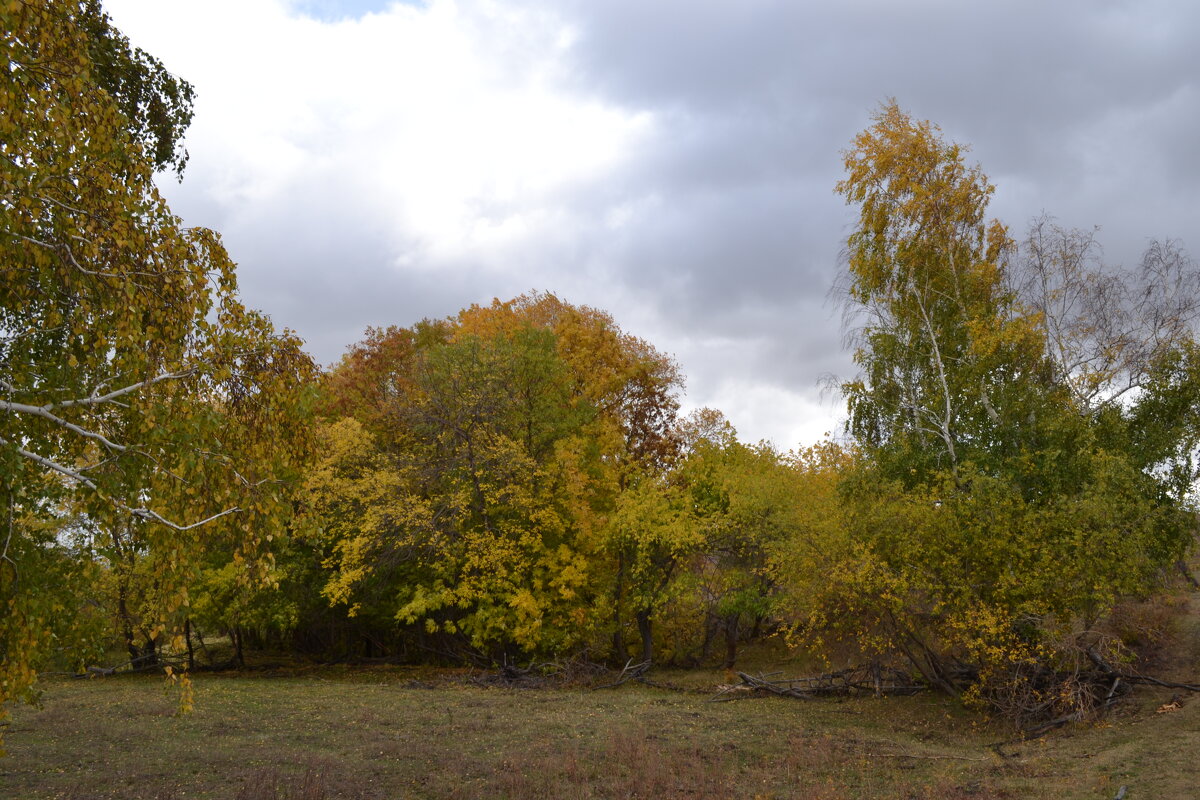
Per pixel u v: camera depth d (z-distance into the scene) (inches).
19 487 291.6
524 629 1059.3
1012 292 912.3
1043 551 650.2
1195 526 707.4
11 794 462.3
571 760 552.4
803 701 860.0
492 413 1133.1
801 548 768.3
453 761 566.6
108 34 545.3
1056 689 663.1
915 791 477.7
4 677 283.0
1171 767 480.4
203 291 332.8
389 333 1614.2
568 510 1151.6
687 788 494.0
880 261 950.4
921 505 702.5
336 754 592.7
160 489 309.0
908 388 918.4
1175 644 765.9
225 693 936.9
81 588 341.7
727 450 1244.5
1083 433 770.8
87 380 326.3
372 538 1036.5
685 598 1087.6
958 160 954.1
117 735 659.4
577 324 1465.3
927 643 835.4
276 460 351.3
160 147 623.2
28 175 285.9
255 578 356.5
